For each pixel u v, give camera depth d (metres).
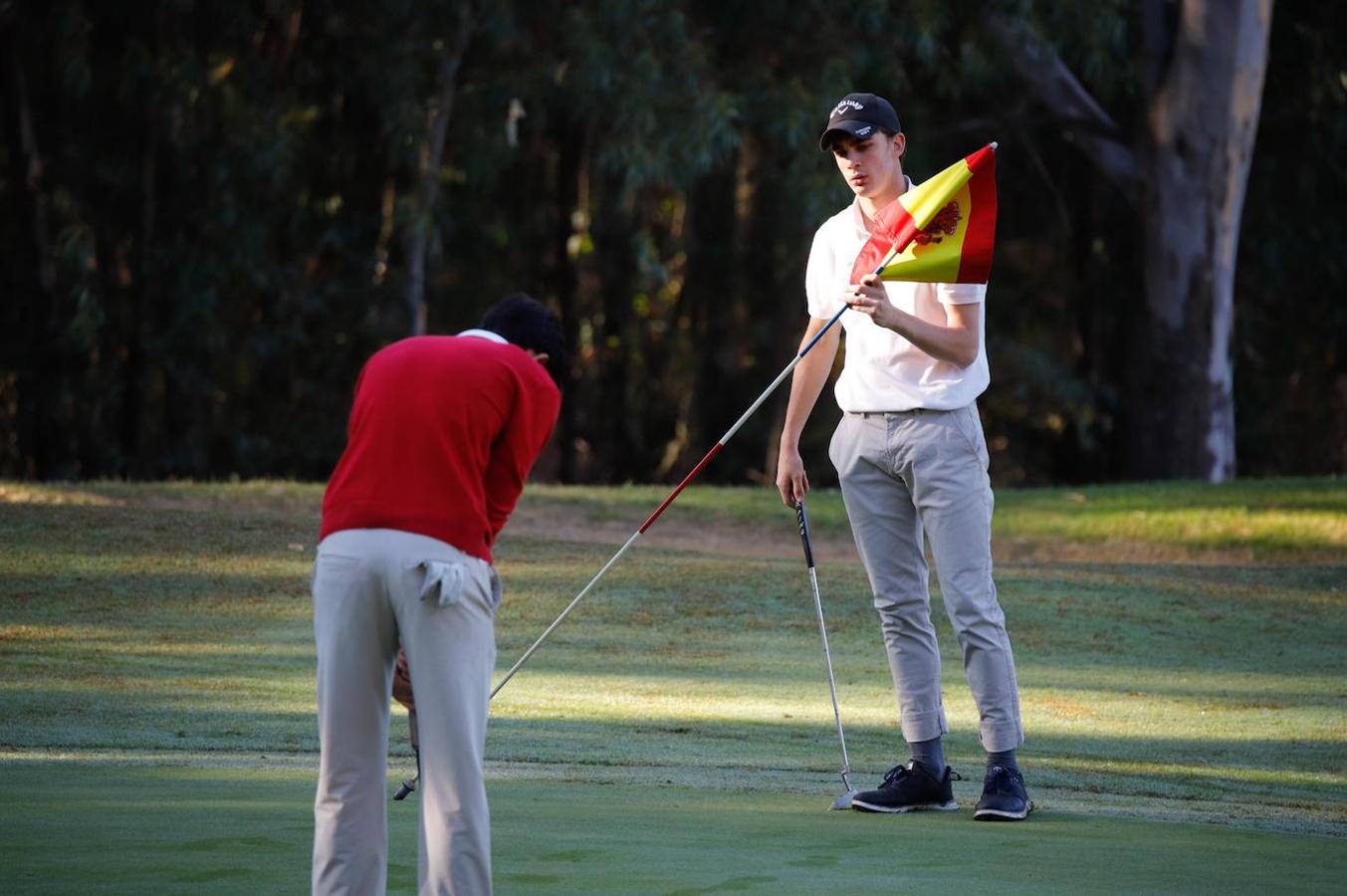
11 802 16.66
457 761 12.70
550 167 101.81
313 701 26.97
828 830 16.64
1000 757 18.62
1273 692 31.62
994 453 98.31
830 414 93.00
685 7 76.75
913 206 18.44
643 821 16.80
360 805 12.80
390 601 12.73
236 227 81.31
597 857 14.61
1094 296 92.44
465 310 99.56
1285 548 51.28
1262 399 96.94
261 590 38.06
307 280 84.62
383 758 12.95
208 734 23.64
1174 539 52.56
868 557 19.61
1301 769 24.59
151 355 81.88
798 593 39.94
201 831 15.11
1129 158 80.88
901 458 19.12
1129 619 38.69
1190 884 14.24
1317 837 17.78
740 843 15.60
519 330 13.77
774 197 87.25
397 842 15.46
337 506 12.91
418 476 12.81
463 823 12.66
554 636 34.78
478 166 84.62
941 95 87.62
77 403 83.62
